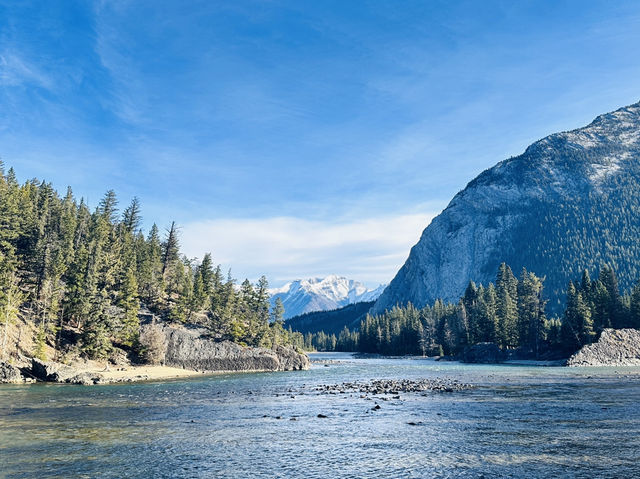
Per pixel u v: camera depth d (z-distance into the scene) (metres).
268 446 28.77
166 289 132.12
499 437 30.59
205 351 105.44
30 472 22.94
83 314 88.94
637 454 25.78
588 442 28.75
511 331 149.62
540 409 41.75
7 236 93.06
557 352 133.75
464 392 56.47
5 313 76.19
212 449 27.97
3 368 68.25
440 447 28.14
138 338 97.62
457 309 192.25
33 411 41.81
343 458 25.89
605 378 73.38
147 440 30.20
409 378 81.38
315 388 65.19
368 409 44.09
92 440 30.03
